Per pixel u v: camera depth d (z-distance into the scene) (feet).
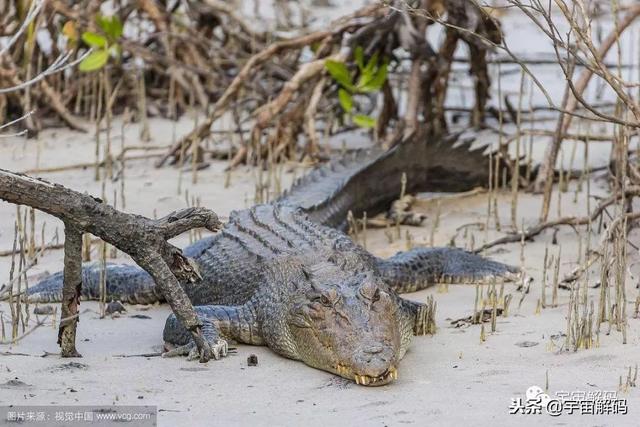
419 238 71.97
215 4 107.24
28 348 50.42
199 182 83.97
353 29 90.53
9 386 44.75
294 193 72.38
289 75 102.12
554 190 80.48
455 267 63.87
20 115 99.71
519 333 52.80
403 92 111.45
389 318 48.42
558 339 51.39
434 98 93.25
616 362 47.78
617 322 51.96
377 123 94.43
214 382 46.55
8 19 93.56
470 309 57.93
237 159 88.02
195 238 67.82
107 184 82.43
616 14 60.80
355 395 44.88
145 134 95.55
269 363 49.93
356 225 71.26
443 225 74.64
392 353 46.01
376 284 49.67
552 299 57.82
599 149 89.30
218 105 88.89
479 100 96.32
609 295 54.03
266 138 90.79
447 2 87.51
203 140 92.43
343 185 72.84
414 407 43.09
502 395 44.19
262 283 54.54
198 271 49.62
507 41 124.77
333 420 41.70
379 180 77.00
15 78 94.12
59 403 42.98
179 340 51.13
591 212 73.51
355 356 45.85
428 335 53.31
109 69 103.50
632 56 111.96
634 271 61.72
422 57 88.07
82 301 60.75
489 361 48.91
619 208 67.21
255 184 80.43
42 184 45.52
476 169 81.56
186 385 45.96
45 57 103.24
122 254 67.67
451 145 80.53
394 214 75.77
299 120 89.40
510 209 77.20
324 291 48.85
